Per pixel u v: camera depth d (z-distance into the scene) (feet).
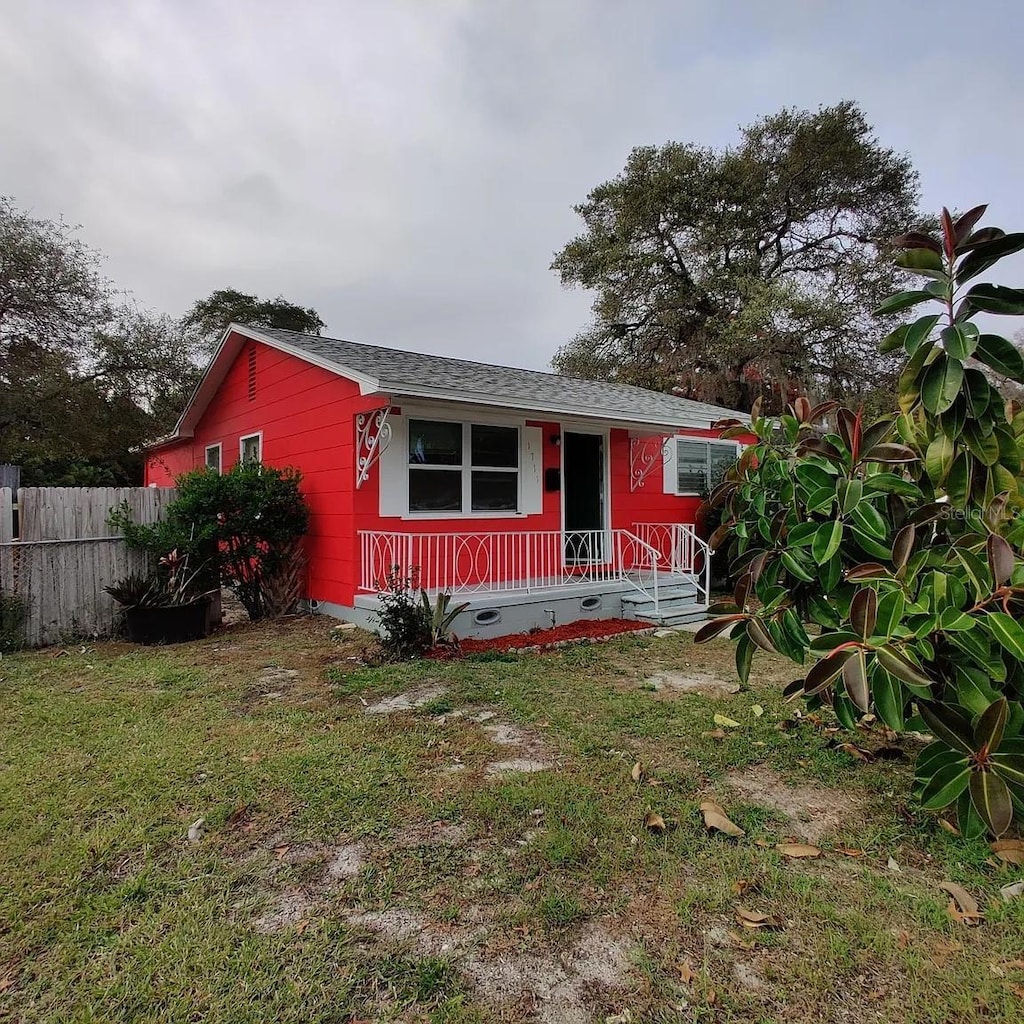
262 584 27.22
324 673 17.94
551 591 25.25
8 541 22.03
